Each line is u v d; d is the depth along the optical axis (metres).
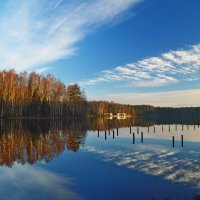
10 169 24.38
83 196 17.16
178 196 16.95
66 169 24.44
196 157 30.56
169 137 55.09
